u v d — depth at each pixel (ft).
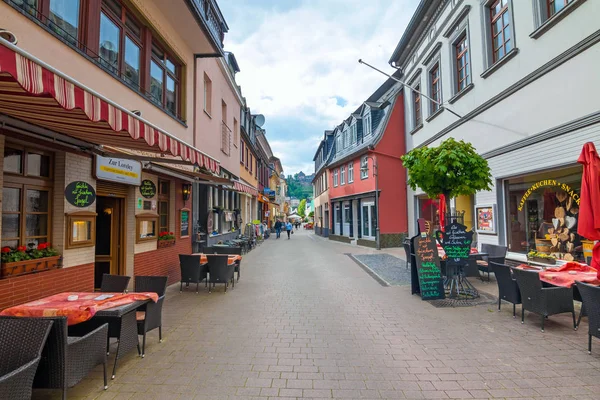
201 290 27.99
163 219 30.68
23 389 8.18
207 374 12.91
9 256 14.57
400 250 58.85
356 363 13.88
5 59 7.52
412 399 11.15
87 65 18.25
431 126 49.21
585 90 22.90
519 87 29.43
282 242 88.48
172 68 31.53
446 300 24.02
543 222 27.96
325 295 26.08
